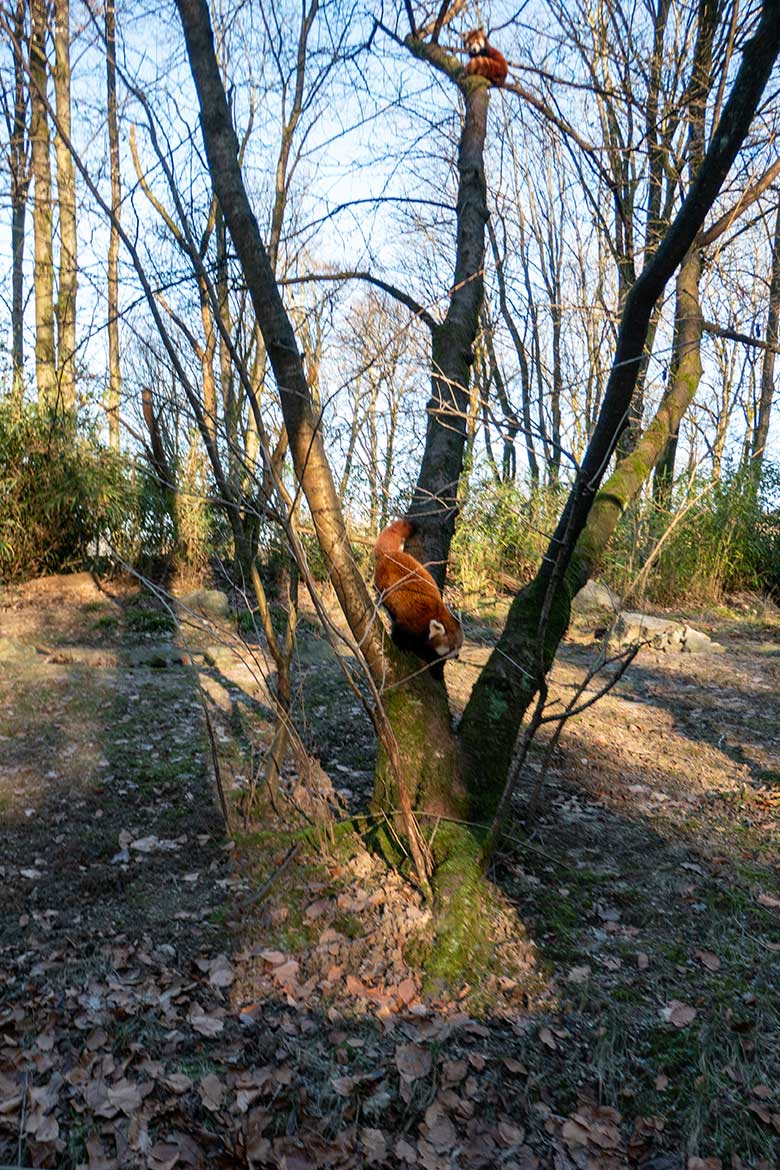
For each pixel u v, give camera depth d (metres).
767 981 3.68
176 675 7.69
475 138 4.96
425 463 4.75
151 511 11.21
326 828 4.51
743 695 8.39
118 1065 3.19
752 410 9.62
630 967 3.77
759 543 13.50
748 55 3.12
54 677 7.41
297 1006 3.53
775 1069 3.23
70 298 10.62
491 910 3.99
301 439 3.93
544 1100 3.13
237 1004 3.54
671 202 5.91
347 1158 2.90
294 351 3.88
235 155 3.84
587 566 4.88
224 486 4.12
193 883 4.30
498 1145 2.96
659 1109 3.11
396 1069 3.23
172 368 4.07
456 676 8.45
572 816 5.11
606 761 6.16
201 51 3.79
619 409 3.71
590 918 4.08
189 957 3.78
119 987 3.55
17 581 11.14
